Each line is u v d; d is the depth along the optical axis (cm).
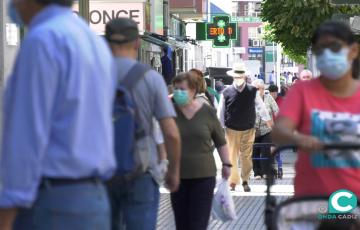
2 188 961
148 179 1523
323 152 1263
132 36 1540
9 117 977
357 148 1195
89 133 1002
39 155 957
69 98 977
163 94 1535
